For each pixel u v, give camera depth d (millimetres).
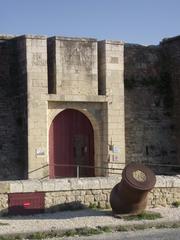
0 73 18500
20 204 12883
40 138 18203
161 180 14055
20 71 18500
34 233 10914
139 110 20344
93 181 13570
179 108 20609
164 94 20875
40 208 13047
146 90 20531
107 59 19234
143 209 12805
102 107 19422
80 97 18828
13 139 18484
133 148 20125
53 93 18609
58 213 12992
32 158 18031
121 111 19438
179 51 20547
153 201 13938
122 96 19484
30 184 12992
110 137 19234
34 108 18125
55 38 18516
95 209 13438
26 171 18109
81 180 13531
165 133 20766
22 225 11633
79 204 13430
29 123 18031
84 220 12227
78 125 19453
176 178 14336
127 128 20078
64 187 13266
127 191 12438
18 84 18641
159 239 10586
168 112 20859
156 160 20500
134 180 12406
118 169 18375
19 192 12875
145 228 11875
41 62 18266
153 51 20844
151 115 20547
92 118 19344
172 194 14195
